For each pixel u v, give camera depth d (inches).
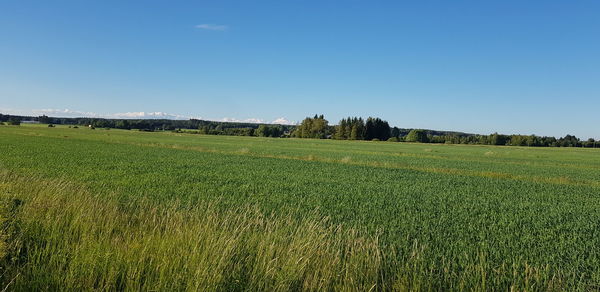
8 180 443.5
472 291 221.9
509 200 598.2
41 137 2332.7
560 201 608.1
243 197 520.7
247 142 2955.2
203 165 992.2
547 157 2073.1
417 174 952.9
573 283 246.4
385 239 325.7
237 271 200.7
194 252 206.8
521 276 250.5
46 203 311.7
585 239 359.3
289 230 310.5
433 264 253.1
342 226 372.8
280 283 186.4
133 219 313.4
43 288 179.9
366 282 208.2
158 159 1128.8
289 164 1105.4
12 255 213.2
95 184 588.7
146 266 201.6
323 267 209.8
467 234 358.6
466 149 2864.2
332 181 745.6
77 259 203.5
